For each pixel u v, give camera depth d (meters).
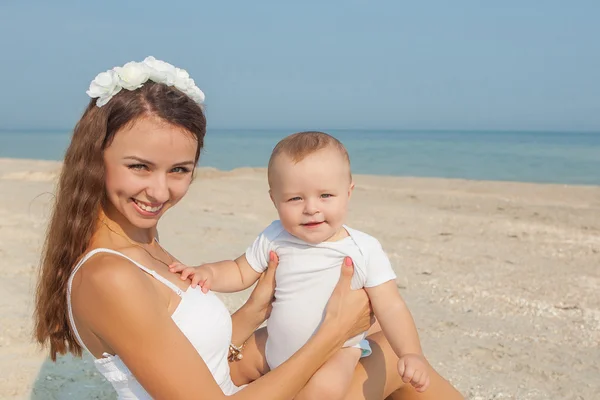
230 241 8.77
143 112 2.59
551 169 28.58
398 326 3.11
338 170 3.14
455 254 8.45
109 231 2.78
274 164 3.22
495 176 24.94
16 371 4.56
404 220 10.86
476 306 6.35
